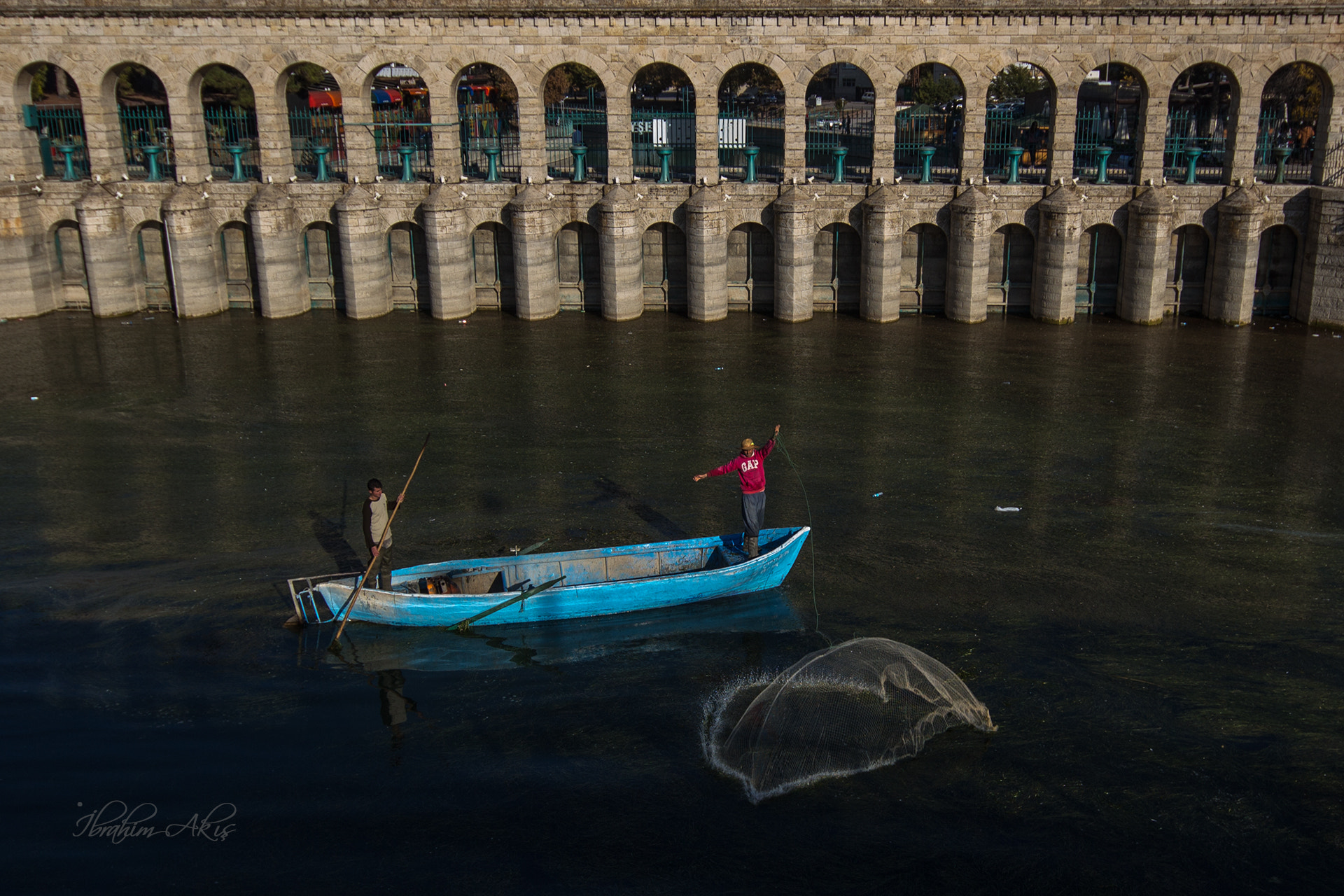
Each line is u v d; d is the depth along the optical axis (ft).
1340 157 131.95
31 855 45.24
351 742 53.16
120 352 122.62
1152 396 107.04
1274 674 57.98
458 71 136.15
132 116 142.72
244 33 134.21
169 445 93.15
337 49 135.03
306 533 75.36
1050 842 46.14
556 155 162.81
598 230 138.51
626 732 53.93
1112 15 129.59
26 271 136.87
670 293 144.25
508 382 111.75
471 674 59.47
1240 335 130.11
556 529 75.87
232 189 138.31
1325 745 51.96
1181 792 48.93
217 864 45.06
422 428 97.50
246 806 48.49
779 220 134.62
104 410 102.58
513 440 94.53
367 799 49.01
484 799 49.08
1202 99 177.06
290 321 138.51
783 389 109.50
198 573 69.36
